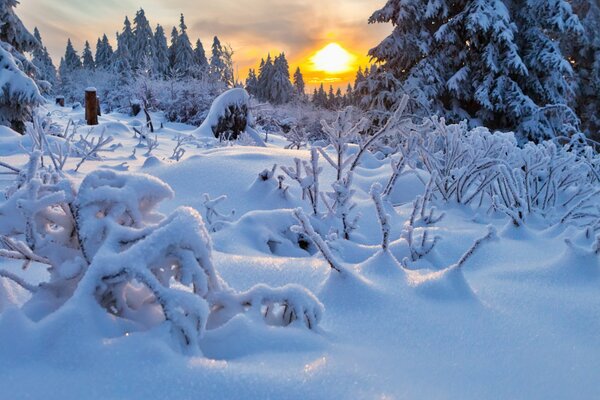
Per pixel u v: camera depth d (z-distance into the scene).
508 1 15.09
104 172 1.71
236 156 5.73
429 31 15.91
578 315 1.93
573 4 21.25
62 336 1.24
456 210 4.92
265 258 2.56
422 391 1.27
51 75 62.47
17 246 1.63
